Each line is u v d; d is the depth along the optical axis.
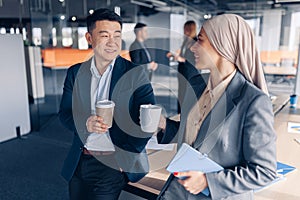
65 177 1.19
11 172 2.98
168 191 0.95
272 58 6.20
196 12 7.95
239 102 0.79
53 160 3.28
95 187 1.10
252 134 0.75
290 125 2.10
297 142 1.72
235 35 0.79
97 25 0.88
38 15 5.41
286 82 5.67
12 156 3.41
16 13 5.28
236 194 0.79
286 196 1.09
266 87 0.85
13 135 4.03
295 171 1.31
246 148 0.77
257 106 0.76
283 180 1.21
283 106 2.71
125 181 1.12
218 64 0.82
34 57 5.10
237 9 6.85
